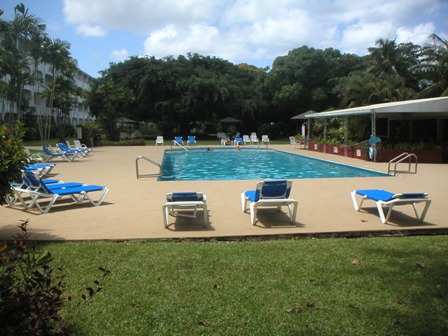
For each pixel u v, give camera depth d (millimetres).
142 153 26344
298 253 5332
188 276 4512
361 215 7684
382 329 3365
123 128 45688
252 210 7066
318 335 3297
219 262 4961
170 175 17141
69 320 3510
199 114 48688
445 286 4191
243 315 3615
